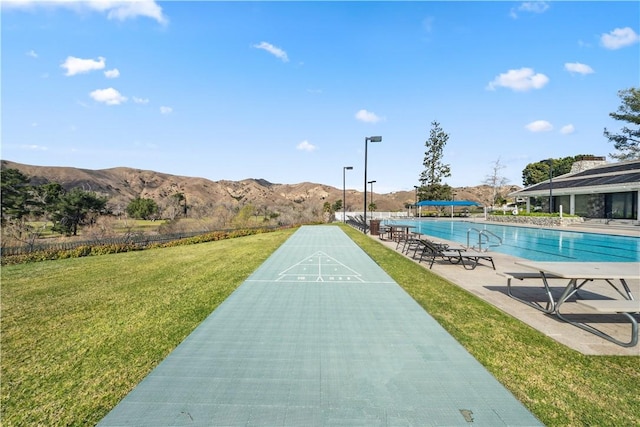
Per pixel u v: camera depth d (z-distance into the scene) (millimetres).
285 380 3473
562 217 27391
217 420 2822
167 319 5410
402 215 55219
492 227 29938
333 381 3441
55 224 29250
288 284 7789
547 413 2924
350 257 12016
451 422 2789
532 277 6270
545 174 64562
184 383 3436
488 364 3795
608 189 26719
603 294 6723
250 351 4180
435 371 3643
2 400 3193
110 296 6961
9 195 28500
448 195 64438
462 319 5289
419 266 10094
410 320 5262
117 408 3021
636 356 3998
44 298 6902
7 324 5312
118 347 4355
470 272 9172
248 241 18594
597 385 3365
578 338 4543
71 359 4035
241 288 7426
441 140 64312
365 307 5973
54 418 2904
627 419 2844
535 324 5102
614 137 41000
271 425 2748
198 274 9125
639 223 24859
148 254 13969
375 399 3113
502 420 2824
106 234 23078
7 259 12039
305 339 4547
